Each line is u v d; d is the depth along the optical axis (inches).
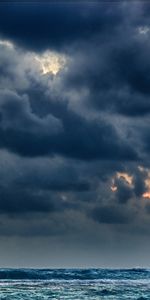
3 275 7613.2
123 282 6663.4
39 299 4670.3
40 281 6840.6
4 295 4950.8
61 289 5526.6
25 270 7829.7
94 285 6077.8
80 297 4825.3
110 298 4785.9
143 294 5123.0
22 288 5659.5
